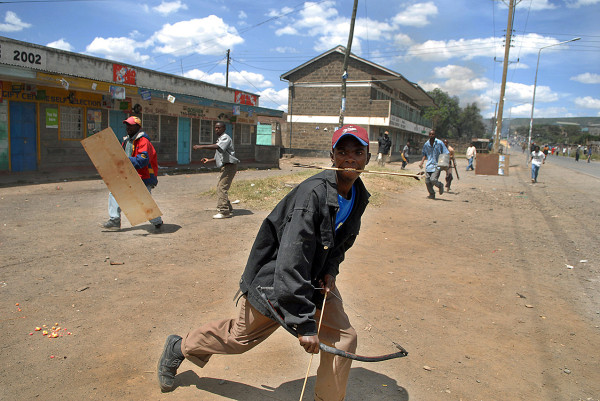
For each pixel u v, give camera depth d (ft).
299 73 116.26
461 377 10.12
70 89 46.78
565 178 74.74
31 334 11.26
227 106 71.05
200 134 71.20
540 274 18.17
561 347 11.75
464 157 167.02
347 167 7.03
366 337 11.88
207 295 14.26
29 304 13.05
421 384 9.77
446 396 9.36
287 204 7.27
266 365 10.35
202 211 27.96
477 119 252.21
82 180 43.60
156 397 8.87
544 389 9.76
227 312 12.98
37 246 18.99
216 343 8.29
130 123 20.81
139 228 22.98
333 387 7.43
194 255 18.62
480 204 38.19
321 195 6.81
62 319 12.18
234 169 25.82
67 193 34.71
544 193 49.49
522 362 10.91
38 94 45.42
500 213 33.71
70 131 49.57
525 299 15.21
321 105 115.44
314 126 116.37
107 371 9.73
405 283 16.31
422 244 22.53
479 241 23.80
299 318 6.57
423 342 11.76
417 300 14.69
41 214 25.71
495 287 16.33
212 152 73.26
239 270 16.87
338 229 7.53
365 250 20.70
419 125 165.48
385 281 16.42
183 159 67.51
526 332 12.60
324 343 7.53
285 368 10.25
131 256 18.13
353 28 63.93
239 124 80.33
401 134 145.89
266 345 11.37
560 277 17.88
